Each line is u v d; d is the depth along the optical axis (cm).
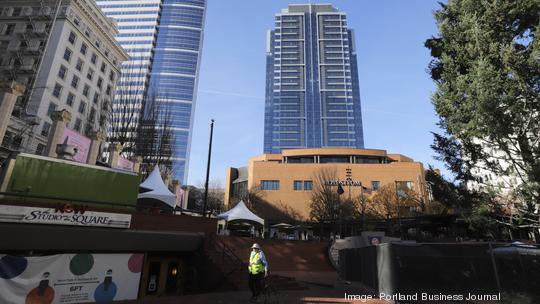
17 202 1168
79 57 5003
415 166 7375
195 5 14500
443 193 1387
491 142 1206
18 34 4684
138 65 12669
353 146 14362
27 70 4359
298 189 7462
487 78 1126
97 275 1312
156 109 3816
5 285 1055
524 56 1152
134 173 1630
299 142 14550
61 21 4716
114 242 1370
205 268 1611
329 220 4406
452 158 1381
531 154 1134
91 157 2198
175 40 13600
